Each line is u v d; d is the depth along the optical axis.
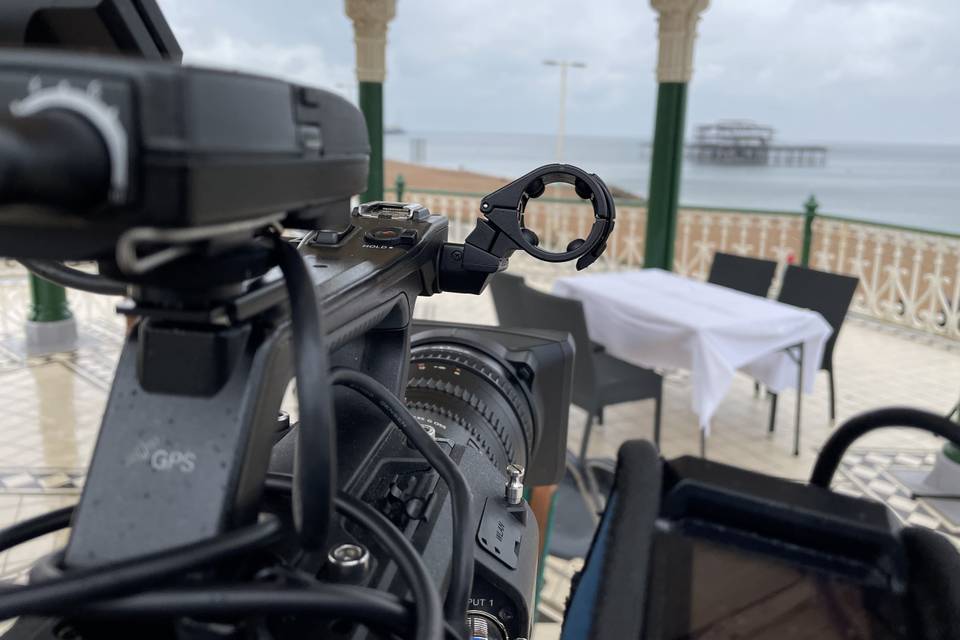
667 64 6.05
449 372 1.20
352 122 0.57
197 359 0.53
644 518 0.37
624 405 5.25
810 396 5.58
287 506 0.63
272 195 0.44
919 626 0.32
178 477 0.52
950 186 82.12
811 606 0.34
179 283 0.49
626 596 0.34
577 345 3.94
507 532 0.85
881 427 0.54
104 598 0.43
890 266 7.72
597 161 136.25
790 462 4.39
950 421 0.52
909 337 7.35
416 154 66.31
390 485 0.80
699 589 0.35
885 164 131.25
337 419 0.89
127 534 0.51
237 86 0.40
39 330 5.63
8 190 0.31
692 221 8.55
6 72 0.35
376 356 0.92
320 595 0.49
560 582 3.03
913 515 3.79
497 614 0.79
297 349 0.49
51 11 0.57
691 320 4.03
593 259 0.85
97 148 0.34
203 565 0.47
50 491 3.56
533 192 0.87
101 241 0.39
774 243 10.68
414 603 0.53
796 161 109.75
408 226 0.90
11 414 4.46
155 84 0.34
